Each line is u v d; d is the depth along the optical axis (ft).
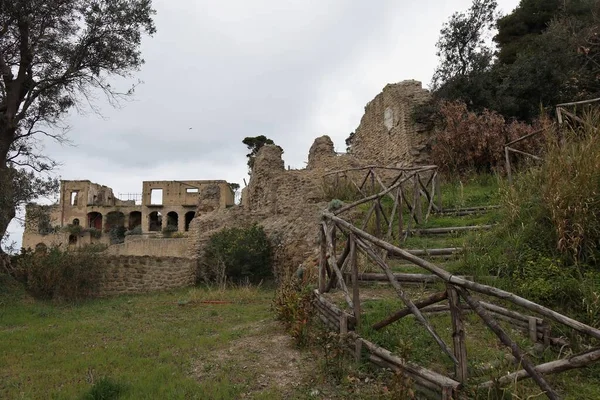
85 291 33.24
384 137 53.16
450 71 51.11
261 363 13.33
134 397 11.16
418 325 13.12
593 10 51.85
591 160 15.43
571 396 9.09
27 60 37.14
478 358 10.80
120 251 77.41
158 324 21.50
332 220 16.14
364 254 18.93
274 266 39.99
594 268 13.76
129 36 41.16
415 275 16.93
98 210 133.49
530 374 8.24
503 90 43.39
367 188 37.70
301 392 10.88
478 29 52.06
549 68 42.42
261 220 50.29
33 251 35.47
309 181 47.34
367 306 14.88
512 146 33.37
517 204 18.17
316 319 15.83
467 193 29.53
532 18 63.77
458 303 9.68
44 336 19.72
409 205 23.91
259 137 134.62
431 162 39.65
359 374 11.14
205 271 41.83
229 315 22.94
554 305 12.96
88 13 38.70
